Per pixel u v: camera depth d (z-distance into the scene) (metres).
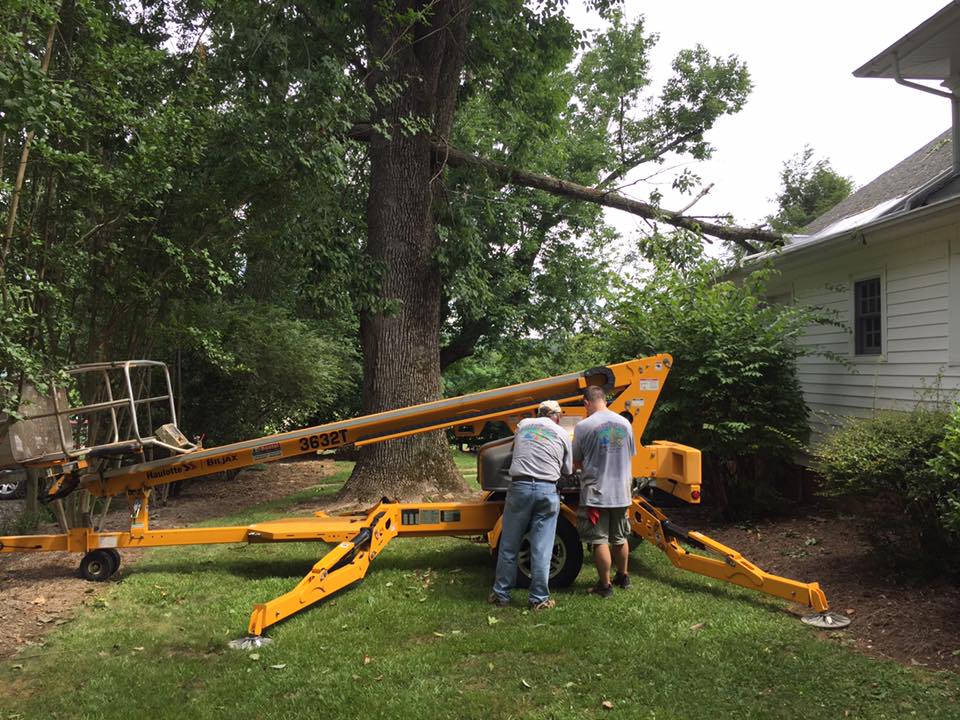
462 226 11.17
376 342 10.29
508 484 6.24
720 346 8.44
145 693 4.05
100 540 6.39
